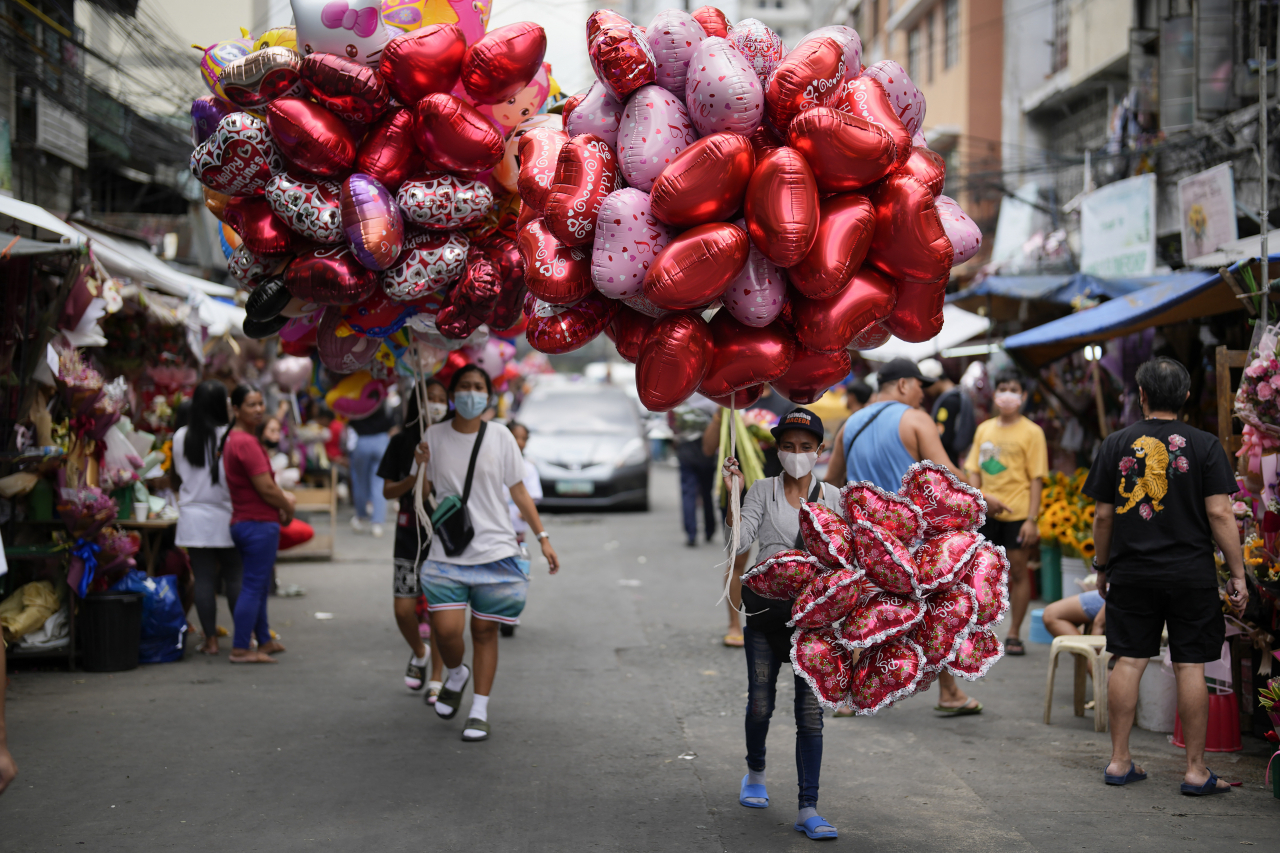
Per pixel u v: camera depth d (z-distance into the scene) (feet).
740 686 20.83
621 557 38.96
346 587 32.35
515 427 29.25
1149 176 36.01
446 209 13.71
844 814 13.73
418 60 13.20
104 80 33.81
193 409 22.50
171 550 25.00
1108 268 38.99
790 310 11.80
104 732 17.16
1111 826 13.21
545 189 12.30
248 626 22.47
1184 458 14.47
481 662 17.12
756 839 12.83
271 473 22.40
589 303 12.35
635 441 54.24
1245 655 17.26
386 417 43.88
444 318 14.66
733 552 12.97
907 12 81.66
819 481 13.69
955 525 12.02
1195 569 14.37
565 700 19.71
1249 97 33.94
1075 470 32.94
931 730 17.88
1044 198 53.47
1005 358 36.22
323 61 13.05
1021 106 64.23
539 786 14.80
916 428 17.81
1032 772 15.49
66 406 20.98
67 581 21.24
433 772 15.37
